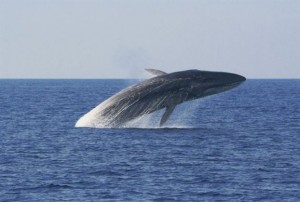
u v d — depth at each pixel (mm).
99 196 134625
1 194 136500
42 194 136375
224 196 135250
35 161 175750
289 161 177250
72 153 189000
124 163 171875
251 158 181750
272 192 138750
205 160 177125
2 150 196500
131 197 133875
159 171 161000
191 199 132625
